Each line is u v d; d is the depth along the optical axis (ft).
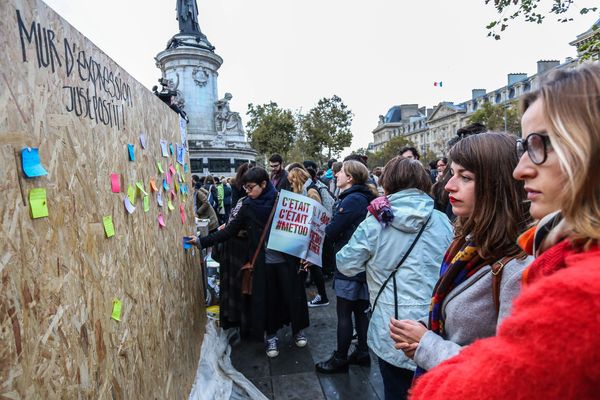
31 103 3.13
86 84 4.20
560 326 1.43
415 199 6.40
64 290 3.50
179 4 63.26
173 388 6.85
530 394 1.48
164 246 7.20
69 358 3.52
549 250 1.98
